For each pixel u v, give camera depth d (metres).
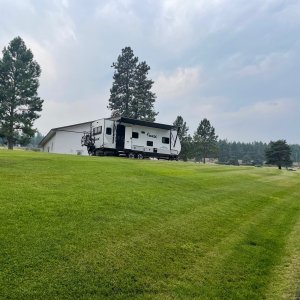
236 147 152.00
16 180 10.55
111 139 28.98
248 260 6.77
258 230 9.06
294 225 10.24
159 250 6.55
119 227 7.31
